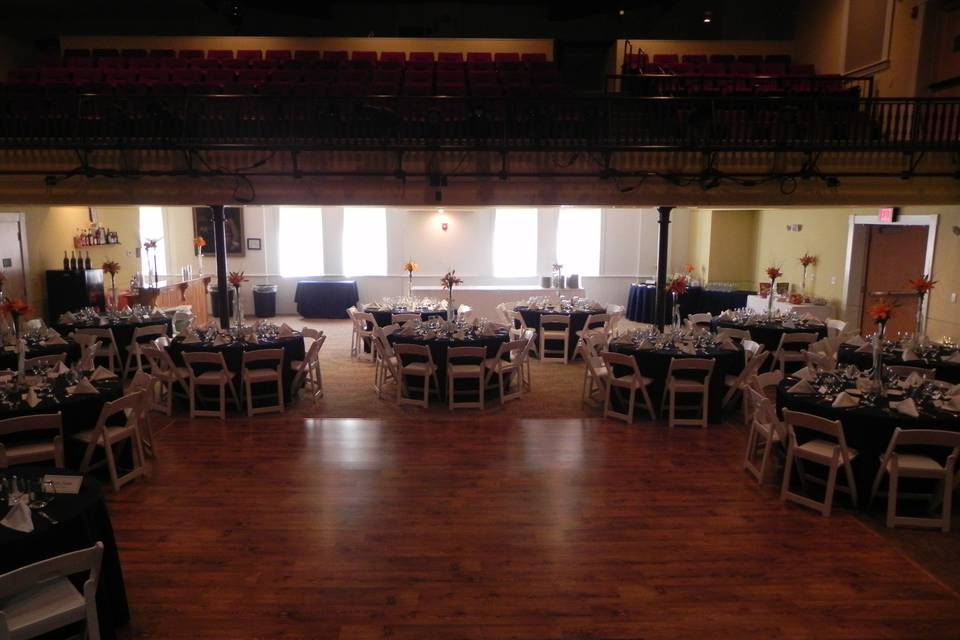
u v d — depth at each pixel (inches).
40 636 135.3
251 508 217.5
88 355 315.6
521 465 257.0
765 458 236.2
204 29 564.7
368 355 464.4
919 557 187.0
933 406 220.8
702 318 425.4
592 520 209.9
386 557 185.9
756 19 552.1
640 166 373.1
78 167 355.9
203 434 293.6
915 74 402.0
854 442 216.8
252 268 632.4
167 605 162.1
